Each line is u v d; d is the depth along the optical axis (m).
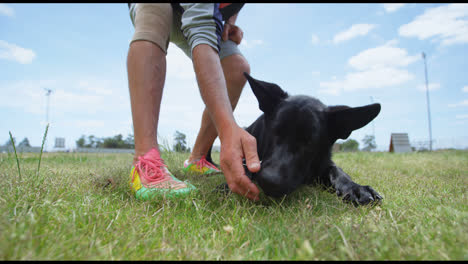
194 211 0.54
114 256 0.32
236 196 0.63
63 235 0.35
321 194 0.75
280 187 0.61
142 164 0.69
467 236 0.36
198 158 1.14
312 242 0.35
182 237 0.41
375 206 0.60
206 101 0.66
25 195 0.49
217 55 0.71
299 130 0.70
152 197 0.59
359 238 0.37
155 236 0.40
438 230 0.39
